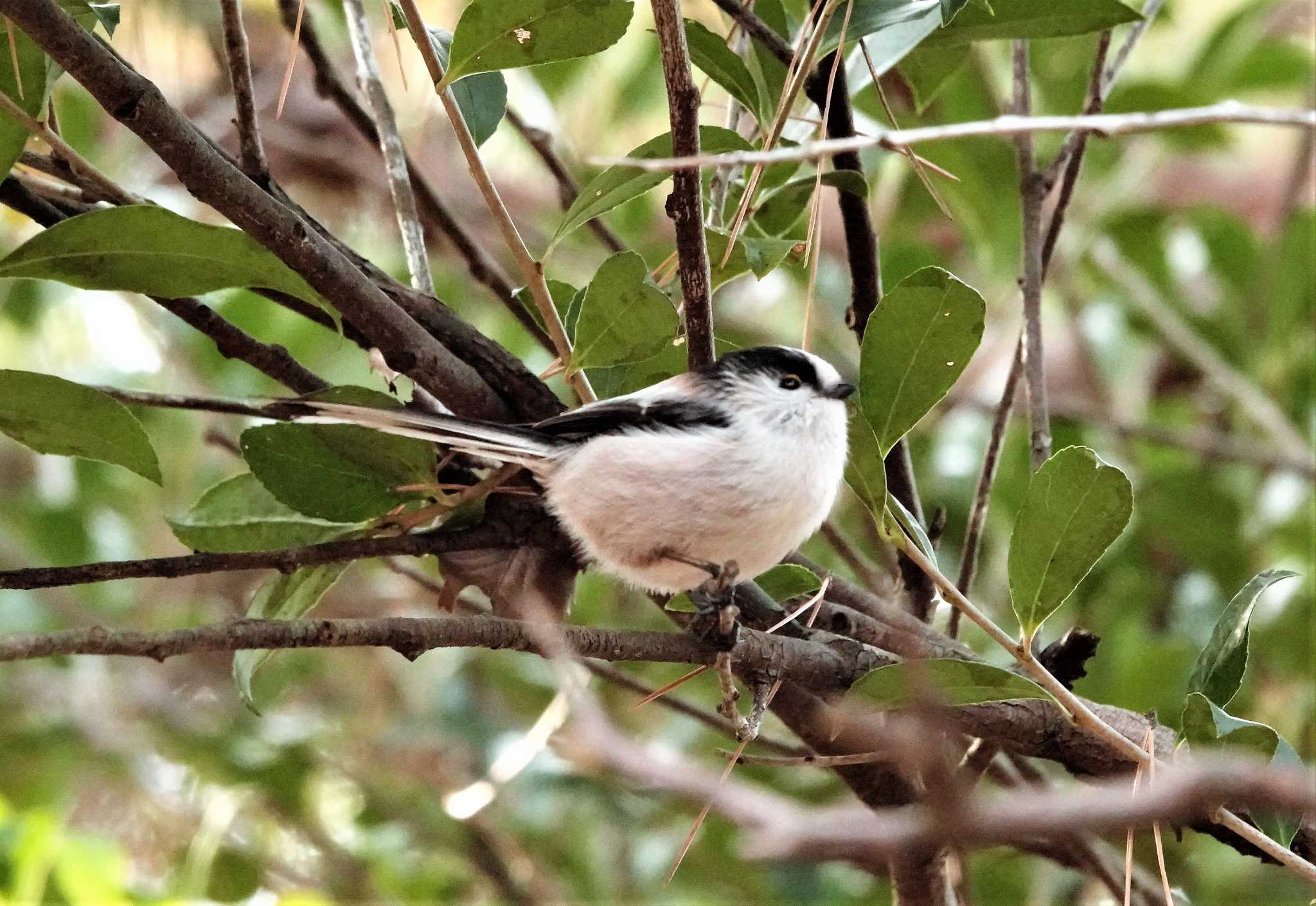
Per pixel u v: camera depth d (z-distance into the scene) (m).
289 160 13.94
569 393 12.04
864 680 5.98
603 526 7.29
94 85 5.58
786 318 13.94
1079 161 8.34
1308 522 11.41
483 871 11.98
